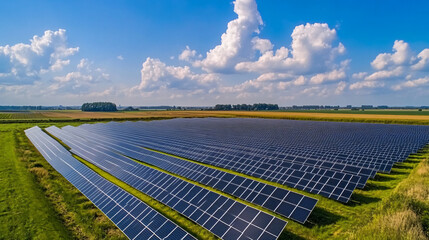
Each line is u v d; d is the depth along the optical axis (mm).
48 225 16156
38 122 101875
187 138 49844
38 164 31359
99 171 29781
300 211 15641
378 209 15602
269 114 159250
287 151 34875
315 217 16562
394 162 28188
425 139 44406
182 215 17766
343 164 26125
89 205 19688
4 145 43906
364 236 12258
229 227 14297
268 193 18062
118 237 14914
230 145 40562
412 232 11570
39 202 19547
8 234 14945
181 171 26641
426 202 14820
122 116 141625
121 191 19562
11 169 28328
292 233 14789
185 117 142125
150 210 16125
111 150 41062
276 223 13469
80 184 23266
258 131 63250
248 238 13133
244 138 48719
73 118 120750
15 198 20016
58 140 54656
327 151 34375
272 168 25453
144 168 26125
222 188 20812
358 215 16578
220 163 29969
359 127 72812
